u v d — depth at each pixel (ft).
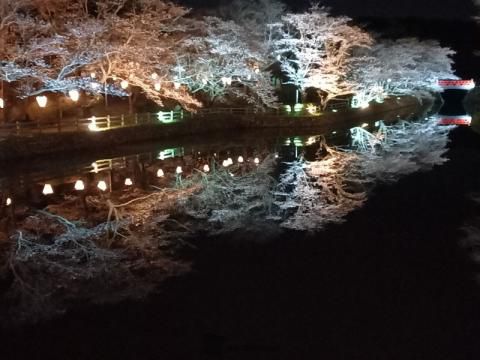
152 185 69.46
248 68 106.73
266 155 93.76
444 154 95.71
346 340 30.25
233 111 113.19
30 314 33.01
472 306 34.58
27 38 75.66
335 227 52.54
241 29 108.06
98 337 30.01
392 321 32.42
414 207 60.18
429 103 196.44
